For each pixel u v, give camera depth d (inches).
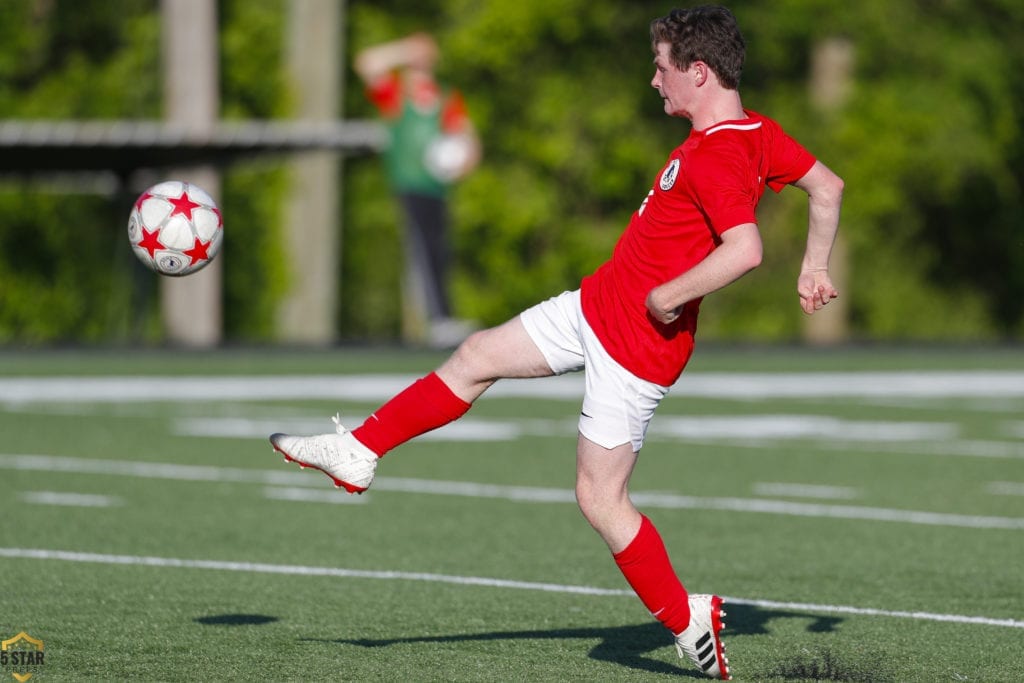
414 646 920.3
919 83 5629.9
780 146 832.3
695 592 1108.5
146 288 4087.1
